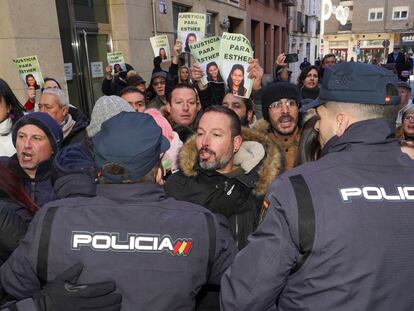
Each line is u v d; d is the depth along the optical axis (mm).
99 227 1018
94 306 951
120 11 6887
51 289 959
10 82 4727
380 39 39062
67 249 997
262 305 1043
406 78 11758
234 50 2779
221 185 1712
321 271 971
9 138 2492
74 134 2824
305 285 1004
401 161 1060
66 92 5508
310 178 1020
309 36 31734
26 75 3840
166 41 5793
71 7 5895
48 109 2838
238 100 2834
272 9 19859
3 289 1103
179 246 1022
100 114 1854
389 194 993
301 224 967
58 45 5312
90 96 6531
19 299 1076
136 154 1072
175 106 2848
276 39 22094
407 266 960
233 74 2805
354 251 946
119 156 1068
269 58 20125
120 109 1892
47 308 932
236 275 1068
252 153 1769
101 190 1103
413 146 1443
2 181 1392
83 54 6301
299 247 983
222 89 3475
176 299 1010
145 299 995
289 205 990
